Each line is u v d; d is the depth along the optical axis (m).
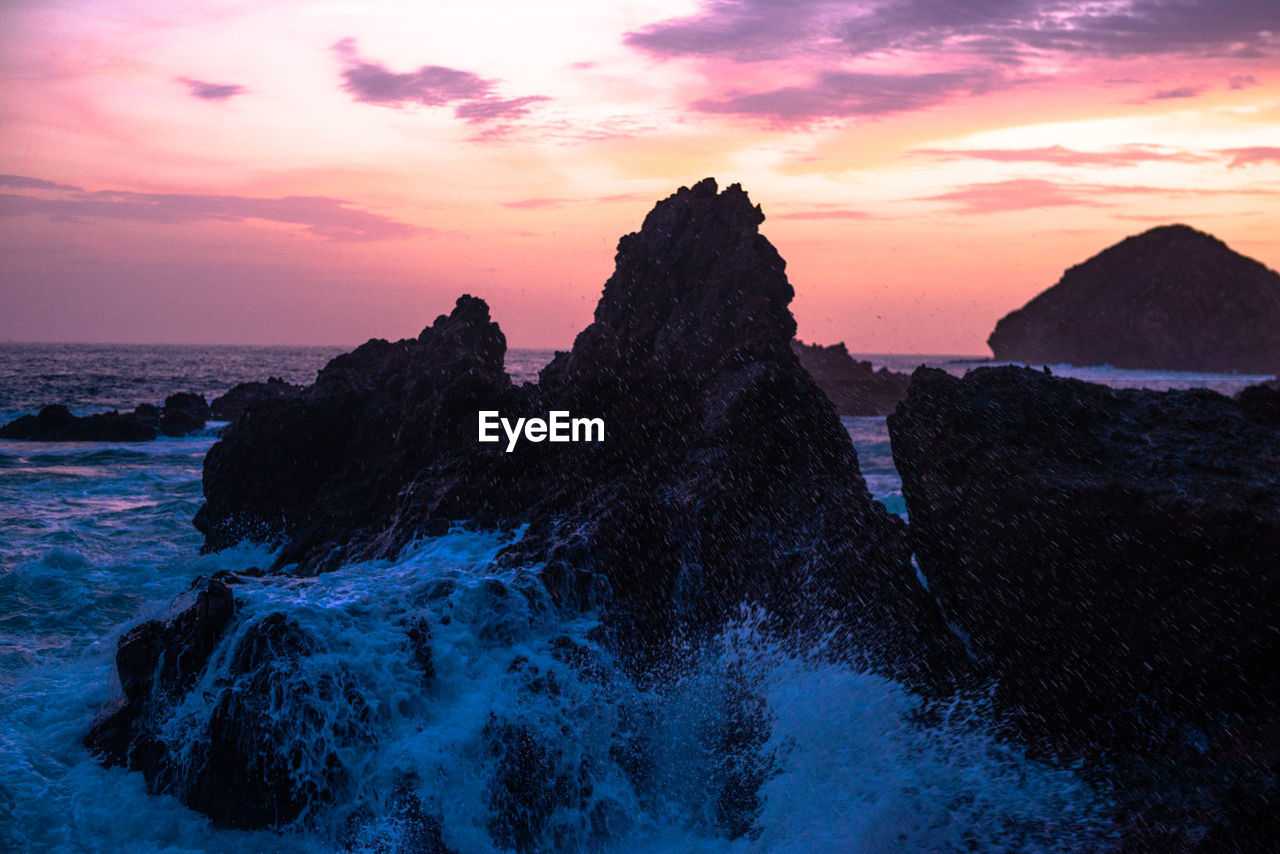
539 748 8.33
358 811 7.77
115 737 8.67
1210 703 7.68
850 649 9.31
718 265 14.38
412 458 15.23
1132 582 8.07
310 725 7.86
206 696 8.23
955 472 9.09
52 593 13.66
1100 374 151.62
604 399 13.57
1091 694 8.14
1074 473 8.52
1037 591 8.52
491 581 9.22
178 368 111.81
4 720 9.18
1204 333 184.62
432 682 8.48
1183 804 7.12
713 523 10.80
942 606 9.33
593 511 10.99
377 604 8.98
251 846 7.71
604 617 9.70
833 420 12.15
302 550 14.59
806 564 10.20
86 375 88.75
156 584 14.41
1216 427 9.02
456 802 7.87
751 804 8.54
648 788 8.66
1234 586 7.66
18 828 7.53
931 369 9.69
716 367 13.30
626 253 15.27
